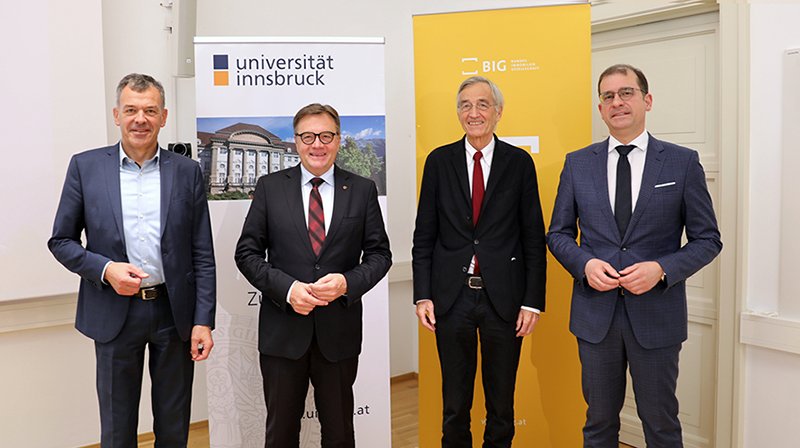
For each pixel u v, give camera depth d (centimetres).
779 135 273
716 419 304
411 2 421
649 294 227
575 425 295
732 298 292
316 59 270
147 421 350
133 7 334
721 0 290
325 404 234
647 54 339
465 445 265
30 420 310
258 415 271
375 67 273
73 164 225
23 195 291
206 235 238
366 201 239
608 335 232
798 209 268
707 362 320
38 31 291
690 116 321
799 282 270
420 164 294
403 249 432
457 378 258
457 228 256
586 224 238
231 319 268
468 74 290
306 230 231
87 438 327
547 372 295
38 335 309
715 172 307
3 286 288
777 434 282
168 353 229
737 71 284
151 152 229
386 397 277
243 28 366
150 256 224
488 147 261
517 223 260
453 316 255
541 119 290
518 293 254
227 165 267
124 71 333
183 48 329
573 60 288
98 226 219
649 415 232
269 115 269
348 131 272
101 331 220
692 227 228
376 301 274
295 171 241
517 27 289
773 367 282
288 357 225
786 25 269
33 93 291
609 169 240
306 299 215
